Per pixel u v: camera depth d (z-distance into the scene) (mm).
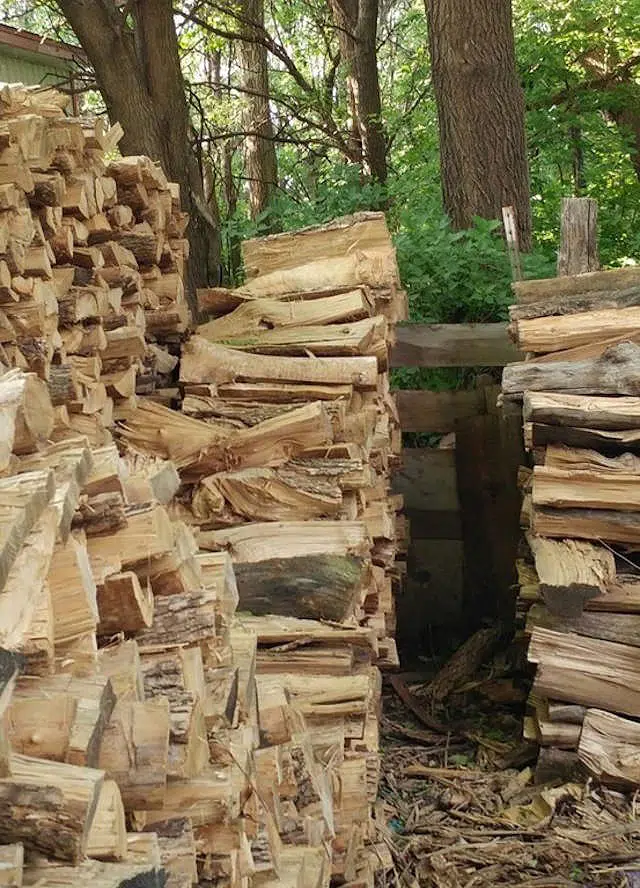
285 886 2164
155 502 1996
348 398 3689
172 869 1743
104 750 1592
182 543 2117
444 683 5180
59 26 11023
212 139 9445
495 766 4422
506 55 7484
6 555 1360
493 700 4988
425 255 6109
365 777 3078
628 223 10797
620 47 11617
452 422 5824
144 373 3723
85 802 1335
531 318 4488
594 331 4316
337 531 3365
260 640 3156
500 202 7473
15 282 2699
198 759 1828
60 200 2945
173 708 1779
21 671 1461
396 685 5211
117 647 1811
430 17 7586
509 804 4086
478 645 5316
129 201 3551
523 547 4824
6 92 2684
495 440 5758
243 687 2137
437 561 5883
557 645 4152
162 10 6883
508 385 4328
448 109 7535
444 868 3582
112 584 1848
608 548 4203
